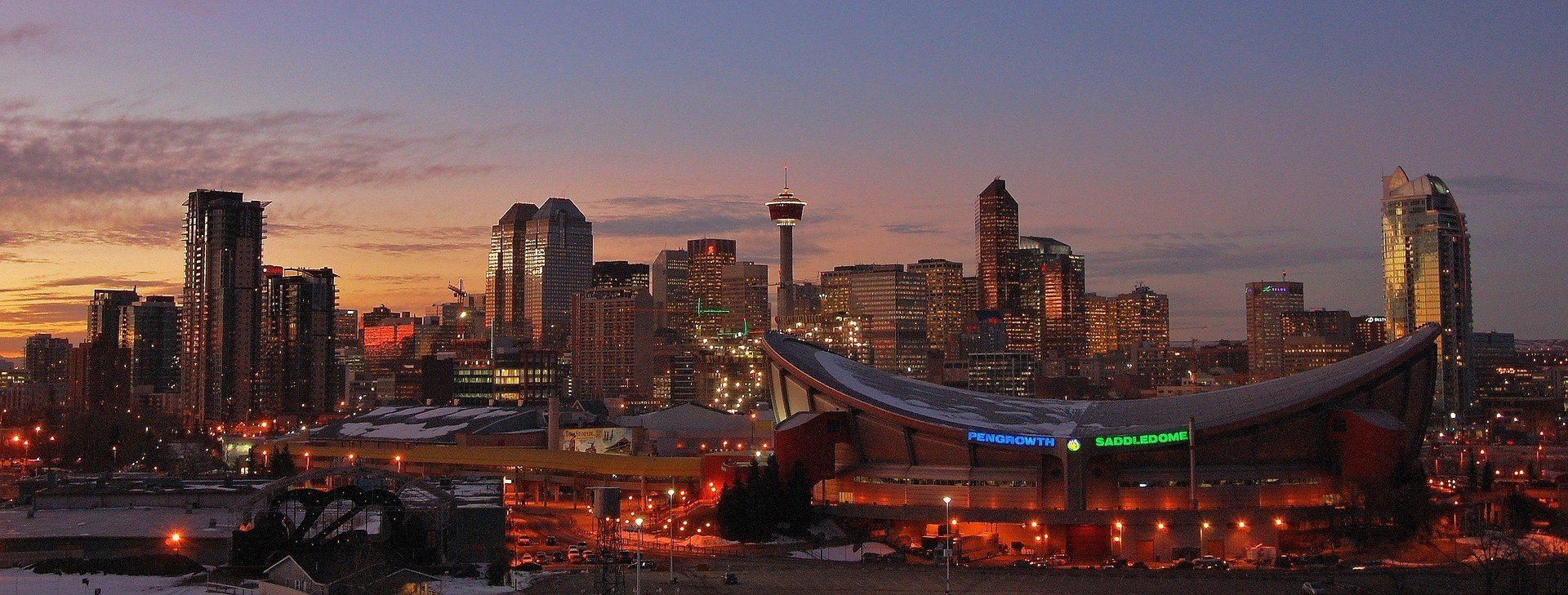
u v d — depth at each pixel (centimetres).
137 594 16350
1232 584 17450
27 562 18562
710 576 18238
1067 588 17225
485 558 19050
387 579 16212
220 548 18762
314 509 18000
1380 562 19638
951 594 16750
